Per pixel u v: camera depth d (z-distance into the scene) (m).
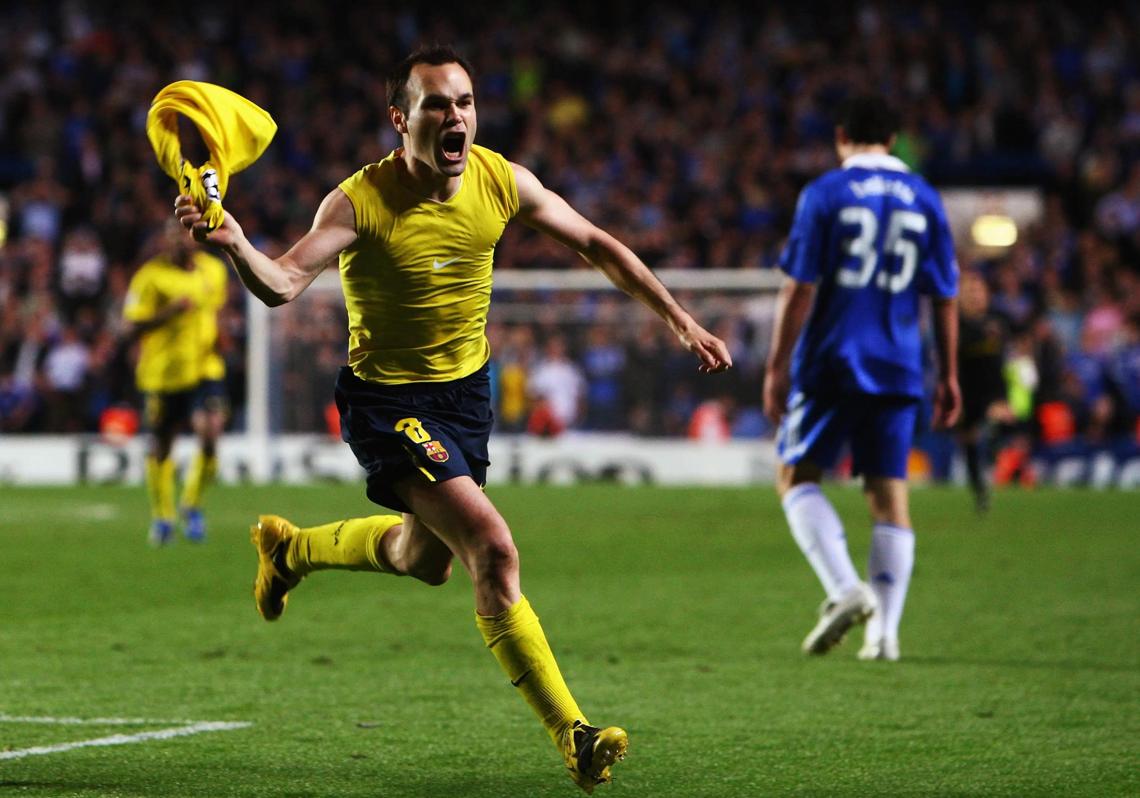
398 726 7.94
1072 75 38.97
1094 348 29.97
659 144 37.59
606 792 6.62
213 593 13.52
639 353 30.14
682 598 13.34
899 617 11.27
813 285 10.14
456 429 6.93
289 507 22.84
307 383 30.27
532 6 41.75
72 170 38.97
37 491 26.78
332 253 6.49
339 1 41.81
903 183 10.18
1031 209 36.69
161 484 17.89
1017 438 28.42
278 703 8.56
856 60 39.34
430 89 6.43
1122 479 28.50
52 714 8.23
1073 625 11.73
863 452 10.33
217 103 6.16
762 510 22.91
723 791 6.64
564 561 16.30
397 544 7.62
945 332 10.44
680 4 41.59
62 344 31.80
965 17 40.34
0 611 12.35
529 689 6.41
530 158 37.16
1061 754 7.34
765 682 9.30
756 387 30.02
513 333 30.38
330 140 38.22
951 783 6.78
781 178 36.25
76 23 42.41
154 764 7.03
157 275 17.69
